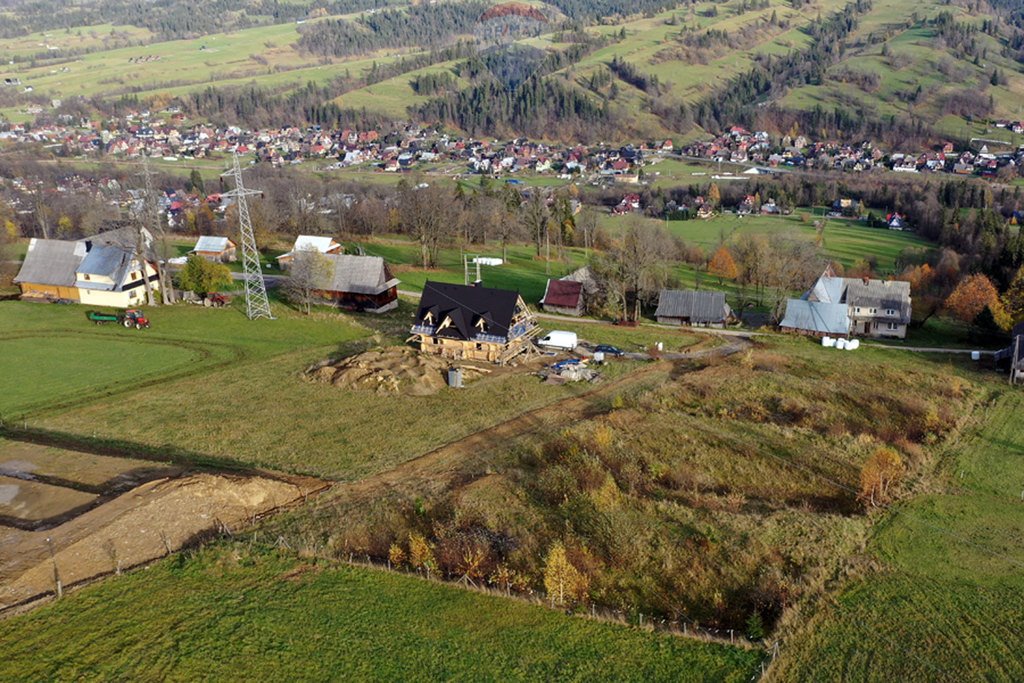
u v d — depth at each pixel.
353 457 55.06
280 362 76.69
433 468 53.53
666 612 39.06
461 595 38.62
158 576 37.50
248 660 32.50
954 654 36.34
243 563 39.41
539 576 40.88
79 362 74.62
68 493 42.84
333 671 32.50
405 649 34.31
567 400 68.94
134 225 95.69
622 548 43.66
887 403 70.50
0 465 47.06
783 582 40.91
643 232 134.38
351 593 37.91
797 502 51.88
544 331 92.69
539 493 49.75
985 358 87.75
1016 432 65.06
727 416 66.19
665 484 53.53
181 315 92.06
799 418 67.00
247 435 58.06
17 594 34.53
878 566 43.66
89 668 30.98
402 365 73.19
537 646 35.25
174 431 58.03
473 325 78.19
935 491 53.78
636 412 65.69
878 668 35.12
